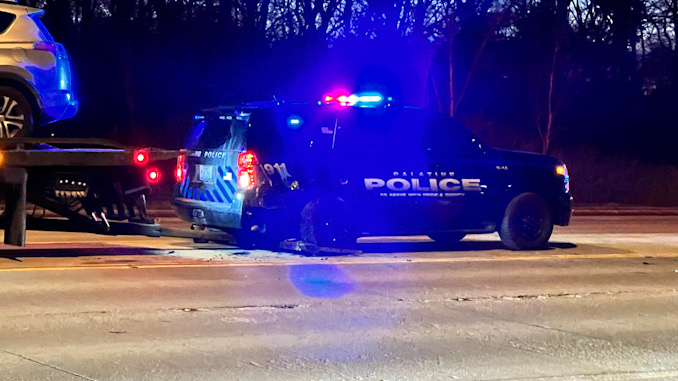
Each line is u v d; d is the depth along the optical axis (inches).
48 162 395.5
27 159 391.2
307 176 456.1
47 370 241.6
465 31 1184.8
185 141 485.7
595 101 1446.9
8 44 423.8
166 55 1173.7
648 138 1455.5
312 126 461.1
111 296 342.0
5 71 420.5
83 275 386.3
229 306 330.3
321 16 1190.3
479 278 408.5
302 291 364.2
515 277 413.7
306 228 459.5
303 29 1190.3
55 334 282.2
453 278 406.6
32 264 413.1
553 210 522.6
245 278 389.7
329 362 257.0
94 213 416.2
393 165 475.8
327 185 460.4
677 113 1462.8
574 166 1285.7
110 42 1171.3
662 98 1481.3
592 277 419.5
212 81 1173.7
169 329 292.2
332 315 320.5
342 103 466.9
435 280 399.9
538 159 518.9
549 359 266.1
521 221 511.2
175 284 370.0
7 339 274.8
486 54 1291.8
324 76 1173.1
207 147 468.8
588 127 1429.6
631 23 1470.2
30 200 406.9
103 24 1170.0
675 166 1343.5
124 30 1160.2
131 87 1151.0
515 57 1330.0
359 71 1170.0
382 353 268.7
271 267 422.3
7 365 245.9
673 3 1477.6
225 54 1172.5
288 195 452.1
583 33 1414.9
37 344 269.6
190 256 453.1
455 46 1232.2
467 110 1325.0
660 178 1259.2
